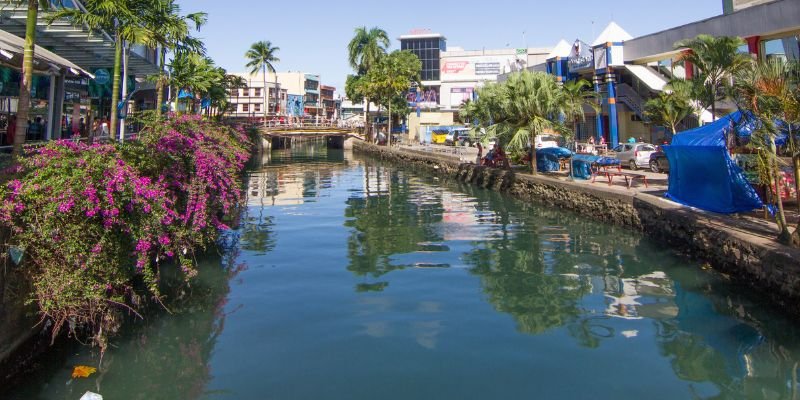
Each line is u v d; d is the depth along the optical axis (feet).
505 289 34.94
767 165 33.06
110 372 23.31
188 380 22.41
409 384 21.90
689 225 41.83
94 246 23.06
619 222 55.52
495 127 79.10
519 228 56.95
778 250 30.37
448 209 71.77
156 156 33.09
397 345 25.88
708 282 35.22
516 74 76.38
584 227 56.34
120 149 28.81
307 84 355.56
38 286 22.18
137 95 108.99
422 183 108.17
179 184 34.78
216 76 101.91
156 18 45.88
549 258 43.09
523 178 80.59
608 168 76.84
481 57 265.13
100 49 65.26
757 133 32.07
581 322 28.81
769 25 75.77
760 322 28.19
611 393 21.04
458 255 44.75
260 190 96.53
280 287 35.65
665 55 99.71
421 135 229.86
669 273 37.76
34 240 21.66
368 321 29.22
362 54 220.02
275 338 26.94
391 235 53.98
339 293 34.32
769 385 21.65
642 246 46.06
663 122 84.53
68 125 72.90
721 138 44.14
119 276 24.73
